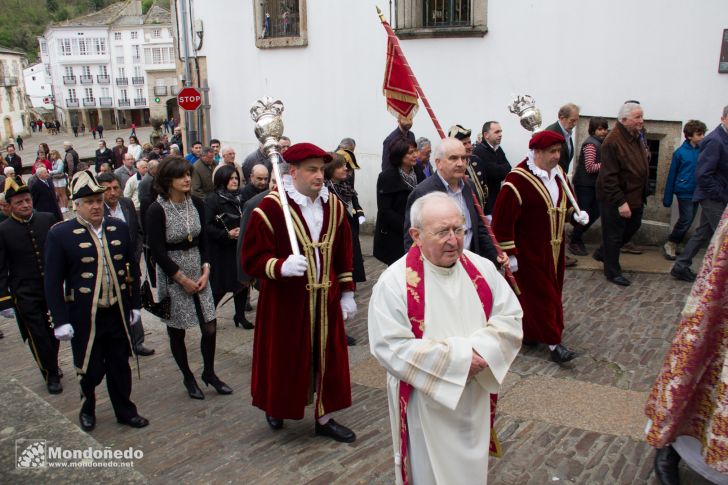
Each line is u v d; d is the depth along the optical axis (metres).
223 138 12.64
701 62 7.29
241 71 11.91
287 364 3.96
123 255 4.28
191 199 4.64
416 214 2.76
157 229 4.49
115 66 74.38
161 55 70.25
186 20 12.72
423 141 7.63
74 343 4.19
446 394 2.62
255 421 4.42
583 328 5.71
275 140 3.98
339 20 10.09
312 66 10.65
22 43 99.00
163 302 4.66
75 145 54.62
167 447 4.08
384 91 4.73
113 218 4.33
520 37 8.34
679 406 3.11
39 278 5.12
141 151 19.98
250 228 3.89
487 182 7.41
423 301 2.74
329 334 4.02
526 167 4.98
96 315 4.18
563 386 4.62
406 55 9.37
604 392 4.51
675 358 3.11
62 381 5.38
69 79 74.19
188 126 12.87
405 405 2.83
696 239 6.67
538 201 4.89
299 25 10.75
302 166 3.84
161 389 5.02
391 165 5.91
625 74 7.73
